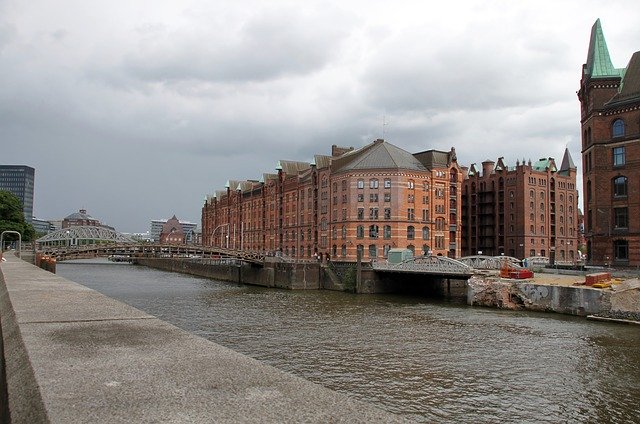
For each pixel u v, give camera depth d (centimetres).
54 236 17150
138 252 12244
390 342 4138
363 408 433
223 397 455
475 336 4384
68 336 709
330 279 9594
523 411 2494
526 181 13938
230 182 19650
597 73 7250
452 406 2569
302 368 3316
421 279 9144
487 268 8712
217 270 12656
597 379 3023
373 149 11769
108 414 408
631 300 5159
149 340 686
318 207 12606
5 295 1387
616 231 6900
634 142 6762
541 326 4881
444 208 11781
